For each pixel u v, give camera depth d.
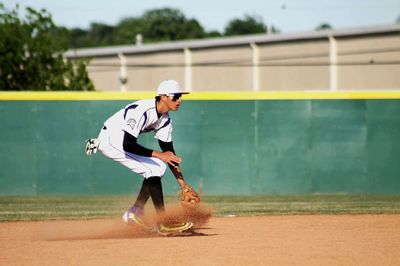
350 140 34.75
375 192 34.78
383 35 61.09
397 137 34.75
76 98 34.31
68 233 20.06
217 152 34.56
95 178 34.38
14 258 15.93
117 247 17.20
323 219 23.61
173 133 34.47
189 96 34.47
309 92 34.72
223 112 34.56
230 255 15.98
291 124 34.72
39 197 33.56
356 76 63.12
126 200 31.84
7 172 34.34
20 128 34.28
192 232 19.78
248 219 23.72
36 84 49.66
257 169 34.66
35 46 49.88
